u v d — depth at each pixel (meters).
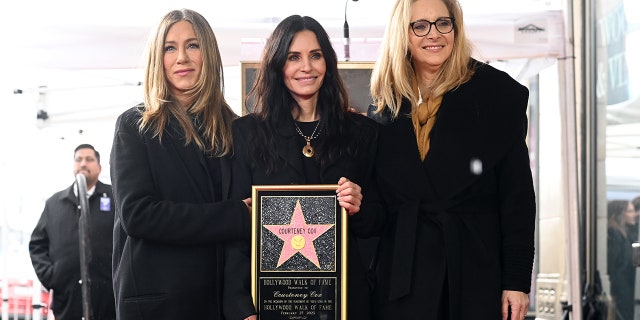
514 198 3.79
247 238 3.71
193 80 3.95
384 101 3.95
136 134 3.83
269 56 3.83
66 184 9.66
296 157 3.76
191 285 3.71
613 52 6.09
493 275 3.75
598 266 6.43
